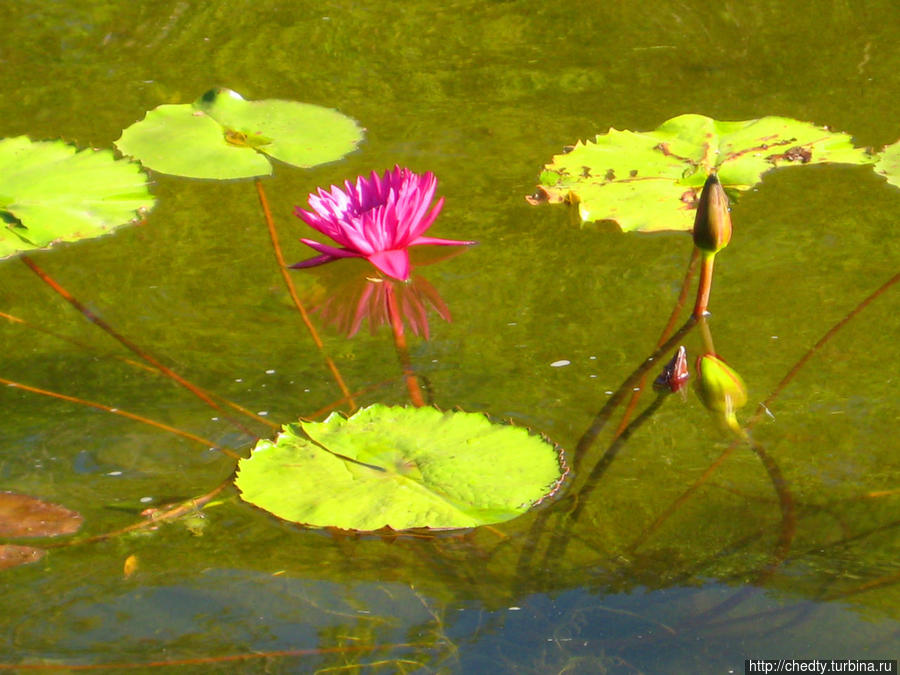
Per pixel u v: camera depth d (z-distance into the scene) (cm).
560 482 287
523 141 328
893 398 294
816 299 303
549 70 345
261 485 287
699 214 299
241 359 301
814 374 297
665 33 354
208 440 293
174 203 320
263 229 315
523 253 311
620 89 339
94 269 310
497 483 287
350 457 289
